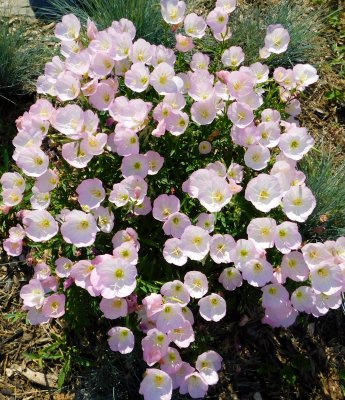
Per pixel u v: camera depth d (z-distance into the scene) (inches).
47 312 21.1
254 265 20.3
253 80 22.5
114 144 22.5
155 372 19.9
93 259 21.1
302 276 20.5
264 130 22.6
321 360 25.8
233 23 34.2
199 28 25.4
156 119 21.7
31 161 21.3
